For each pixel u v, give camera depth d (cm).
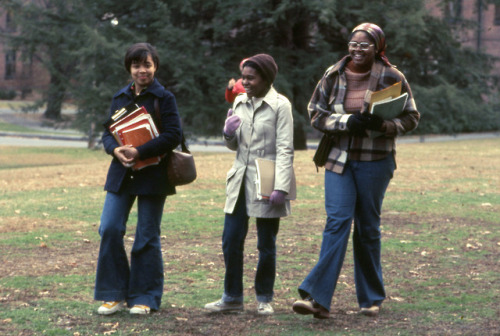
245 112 775
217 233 1310
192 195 1856
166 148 754
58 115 4362
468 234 1293
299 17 3922
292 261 1060
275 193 743
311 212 1576
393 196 1839
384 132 725
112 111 791
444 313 776
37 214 1543
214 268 1012
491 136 6344
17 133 6588
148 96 774
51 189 2028
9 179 2305
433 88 4022
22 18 4150
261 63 753
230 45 4075
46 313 770
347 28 3878
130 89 787
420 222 1433
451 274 977
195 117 3841
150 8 3966
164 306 807
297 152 3278
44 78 9438
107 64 3788
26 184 2158
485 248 1164
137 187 765
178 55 3791
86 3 4119
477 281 932
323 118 743
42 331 701
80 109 3978
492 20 7700
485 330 709
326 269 727
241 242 773
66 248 1166
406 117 746
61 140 6262
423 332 700
